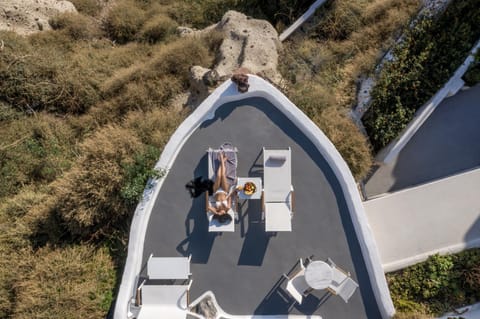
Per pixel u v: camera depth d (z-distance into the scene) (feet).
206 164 30.53
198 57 43.32
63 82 43.01
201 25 53.93
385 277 29.86
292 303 29.45
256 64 40.86
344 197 30.40
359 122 38.73
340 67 42.37
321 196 30.42
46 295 30.19
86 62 46.01
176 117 37.99
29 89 42.37
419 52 38.37
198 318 28.84
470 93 39.01
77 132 42.24
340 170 29.91
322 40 45.88
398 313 28.32
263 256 29.94
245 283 29.66
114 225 32.91
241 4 53.16
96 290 30.63
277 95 30.50
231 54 42.45
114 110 42.09
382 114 38.06
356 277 29.63
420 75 37.70
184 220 30.01
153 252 29.60
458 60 37.32
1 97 42.37
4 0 49.55
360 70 40.70
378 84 38.40
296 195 30.40
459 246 31.45
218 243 29.99
